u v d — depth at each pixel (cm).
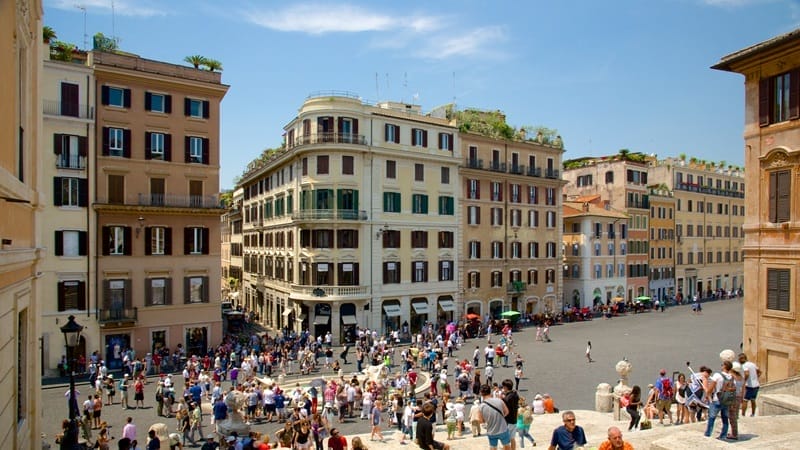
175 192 4281
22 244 1075
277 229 5969
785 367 2423
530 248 6581
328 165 5000
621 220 7800
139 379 3005
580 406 2925
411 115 5531
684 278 9025
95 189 3956
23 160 1119
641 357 4253
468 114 6669
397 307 5316
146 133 4162
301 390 2784
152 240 4172
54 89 3800
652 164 9344
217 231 4450
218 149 4475
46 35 3781
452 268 5781
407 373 3262
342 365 4125
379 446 2006
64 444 1513
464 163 5916
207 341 4394
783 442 1166
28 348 1159
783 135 2434
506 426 1215
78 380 3544
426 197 5562
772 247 2477
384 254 5238
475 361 3866
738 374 1383
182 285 4284
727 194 9894
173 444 1962
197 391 2516
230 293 8656
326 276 5003
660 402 1923
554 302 6844
